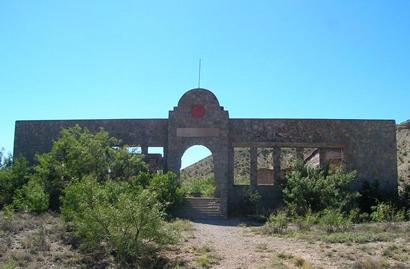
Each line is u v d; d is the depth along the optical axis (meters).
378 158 45.03
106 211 21.66
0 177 38.56
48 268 20.25
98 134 39.44
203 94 44.81
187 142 44.19
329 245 24.86
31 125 46.84
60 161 36.72
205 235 29.42
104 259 21.95
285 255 22.39
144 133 45.59
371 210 41.94
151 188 36.72
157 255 22.78
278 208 40.66
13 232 25.06
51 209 34.41
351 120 45.44
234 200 44.12
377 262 20.25
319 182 38.75
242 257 22.48
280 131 45.06
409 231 28.27
